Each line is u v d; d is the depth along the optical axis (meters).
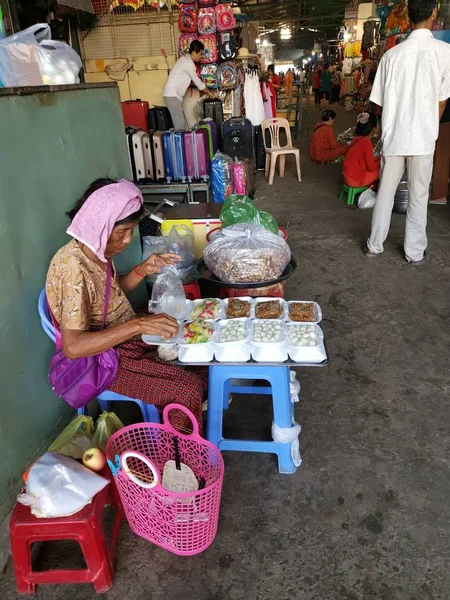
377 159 5.41
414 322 3.08
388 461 2.03
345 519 1.77
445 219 4.91
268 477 1.97
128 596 1.53
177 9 6.17
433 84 3.36
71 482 1.47
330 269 3.89
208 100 6.01
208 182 4.90
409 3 3.38
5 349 1.70
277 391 1.86
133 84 6.59
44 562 1.64
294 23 24.02
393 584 1.54
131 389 1.83
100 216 1.58
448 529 1.72
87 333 1.61
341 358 2.74
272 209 5.60
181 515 1.53
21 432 1.80
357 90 15.48
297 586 1.54
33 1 4.24
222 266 2.20
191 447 1.73
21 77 1.97
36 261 1.90
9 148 1.70
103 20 6.28
